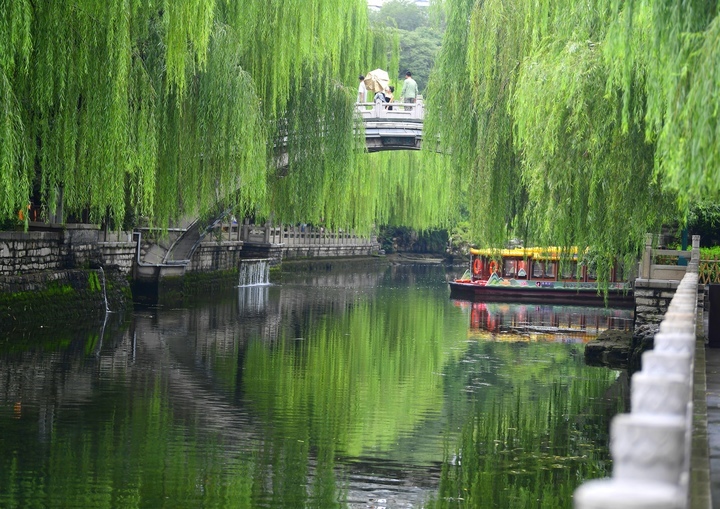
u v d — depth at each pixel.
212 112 41.47
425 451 23.66
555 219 26.27
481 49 37.41
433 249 159.88
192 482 20.17
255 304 63.94
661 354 7.32
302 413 27.64
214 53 41.16
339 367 36.66
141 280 60.09
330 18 48.62
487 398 30.88
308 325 51.91
